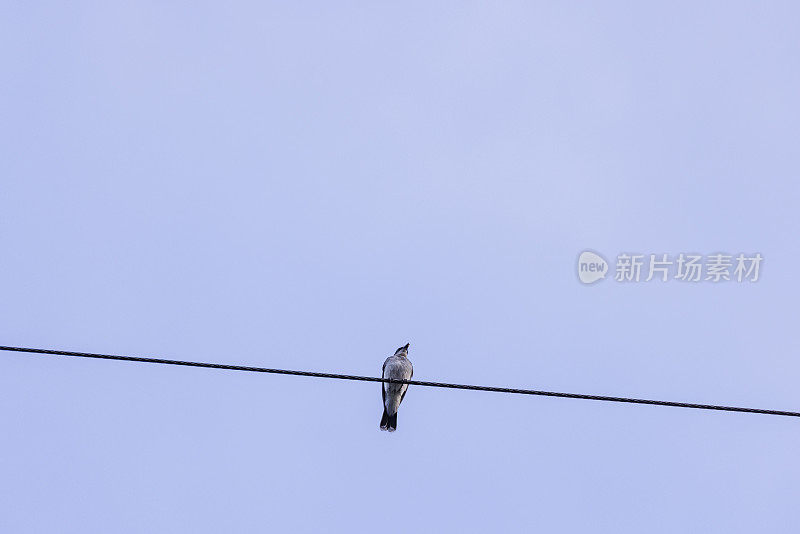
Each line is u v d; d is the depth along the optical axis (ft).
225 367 47.14
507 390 47.11
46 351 45.52
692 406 45.44
